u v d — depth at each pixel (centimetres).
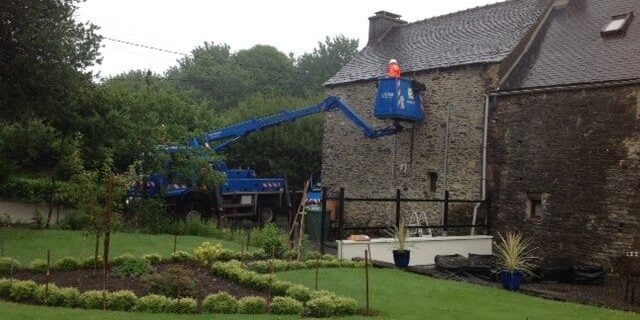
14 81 1404
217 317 710
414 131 1944
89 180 936
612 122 1409
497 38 1841
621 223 1377
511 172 1634
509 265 1078
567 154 1500
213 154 1839
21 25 1361
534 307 884
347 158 2197
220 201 1964
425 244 1455
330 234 1934
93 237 1361
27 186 2242
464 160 1773
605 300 1041
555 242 1511
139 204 1681
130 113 1689
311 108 2094
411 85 1880
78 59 1540
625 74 1397
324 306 753
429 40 2123
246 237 1536
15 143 1892
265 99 3828
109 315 688
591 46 1591
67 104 1532
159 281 816
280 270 1098
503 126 1662
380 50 2277
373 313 771
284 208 2269
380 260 1344
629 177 1368
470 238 1576
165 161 1709
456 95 1812
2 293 774
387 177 2033
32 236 1366
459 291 984
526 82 1623
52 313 673
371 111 2103
